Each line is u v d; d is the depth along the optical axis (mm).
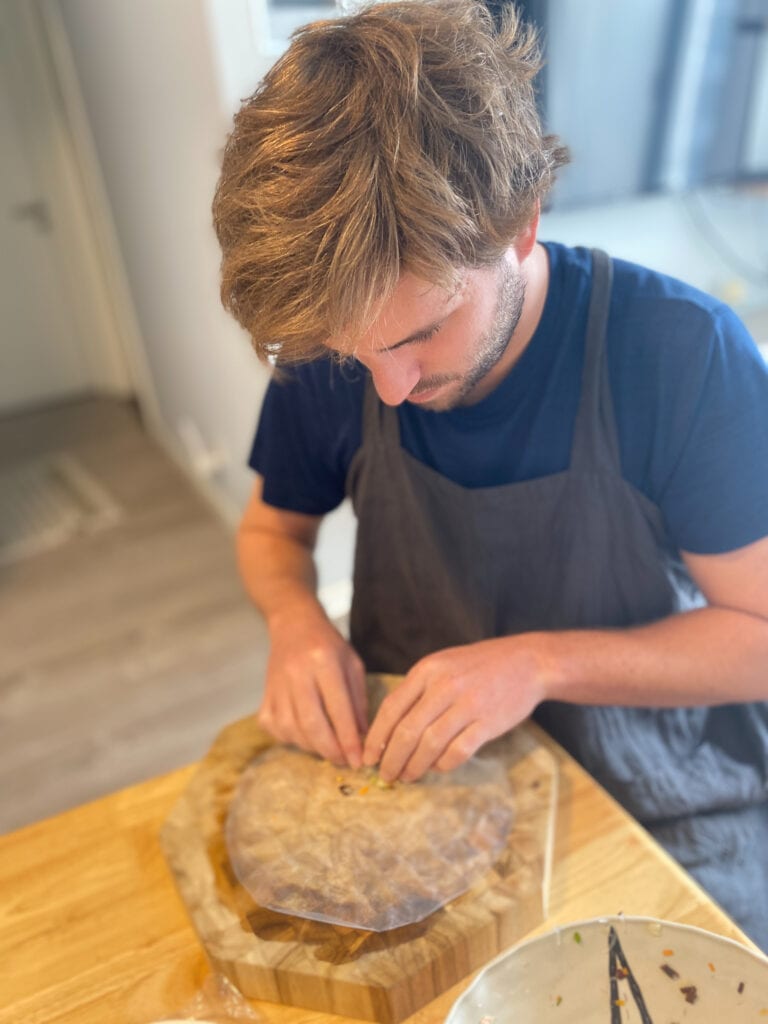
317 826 609
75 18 2568
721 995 459
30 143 3281
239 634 2123
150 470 3021
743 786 814
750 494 658
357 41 449
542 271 669
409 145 423
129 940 568
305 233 429
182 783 691
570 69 1654
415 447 775
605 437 693
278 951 523
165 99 1899
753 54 1820
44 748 1809
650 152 1867
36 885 612
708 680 687
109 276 3389
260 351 509
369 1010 508
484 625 814
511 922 537
